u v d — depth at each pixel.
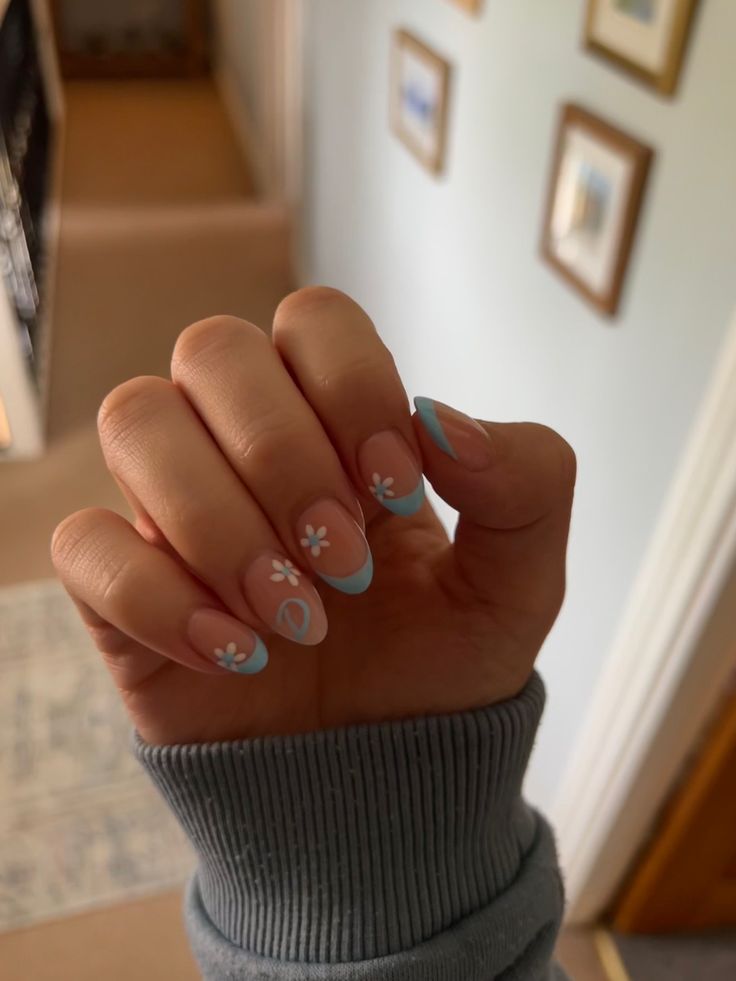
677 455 0.33
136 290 1.16
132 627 0.14
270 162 1.34
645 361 0.35
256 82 1.37
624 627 0.38
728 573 0.33
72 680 0.66
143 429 0.14
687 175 0.31
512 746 0.19
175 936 0.52
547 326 0.44
